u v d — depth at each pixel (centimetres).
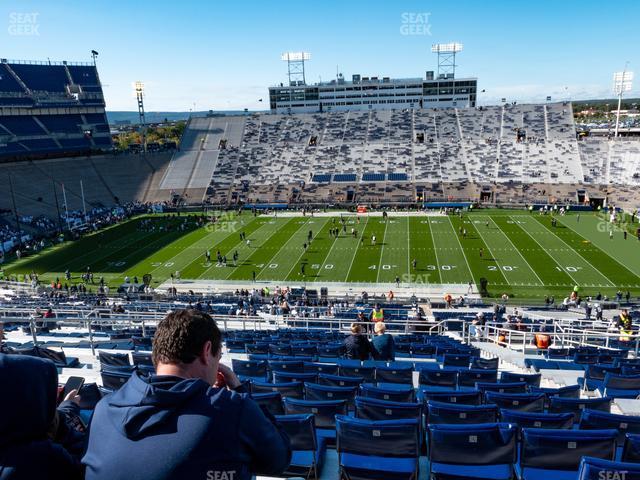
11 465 224
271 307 2834
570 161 7062
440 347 1355
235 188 7375
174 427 223
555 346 1628
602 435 454
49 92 7738
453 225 5516
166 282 4012
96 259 4688
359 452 501
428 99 10088
